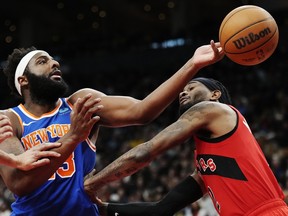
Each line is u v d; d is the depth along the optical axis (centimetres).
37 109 316
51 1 2545
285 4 1692
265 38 285
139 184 1125
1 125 271
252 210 299
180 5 2314
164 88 292
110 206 330
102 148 1573
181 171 1118
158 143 298
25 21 2566
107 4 2556
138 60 2069
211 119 303
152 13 2728
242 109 1489
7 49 2606
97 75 2150
